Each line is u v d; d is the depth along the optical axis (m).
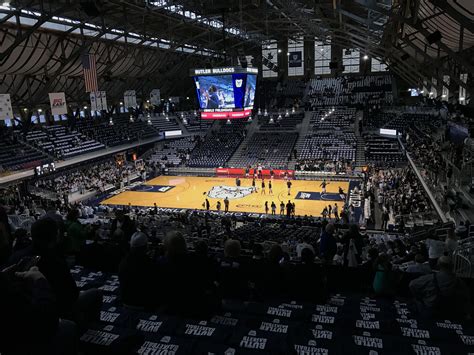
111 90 47.19
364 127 48.16
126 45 35.09
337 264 7.99
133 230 9.04
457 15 10.35
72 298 3.53
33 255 3.38
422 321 4.91
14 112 39.81
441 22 16.67
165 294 4.76
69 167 41.28
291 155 47.34
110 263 6.99
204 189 40.06
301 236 17.66
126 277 4.59
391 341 4.06
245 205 33.44
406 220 22.20
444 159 20.94
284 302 6.04
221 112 26.19
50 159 39.09
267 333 4.24
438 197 18.62
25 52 29.36
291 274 6.12
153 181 45.03
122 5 27.77
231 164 48.31
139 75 47.59
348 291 7.64
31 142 39.75
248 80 25.80
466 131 18.73
